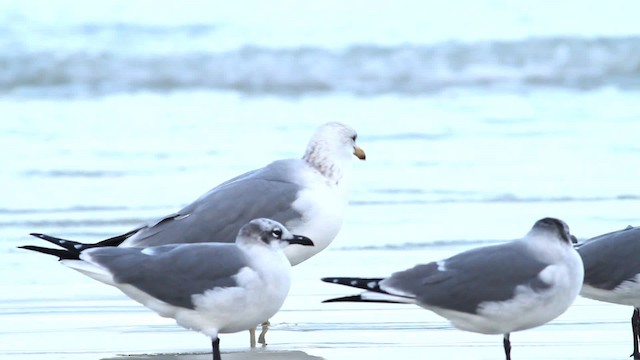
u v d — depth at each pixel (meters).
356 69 30.17
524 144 20.73
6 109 25.61
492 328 9.41
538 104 25.44
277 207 11.19
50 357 10.27
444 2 34.81
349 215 15.94
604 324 11.28
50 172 18.81
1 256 14.04
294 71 29.91
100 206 16.56
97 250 9.61
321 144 11.66
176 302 9.46
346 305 12.06
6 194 17.30
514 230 14.95
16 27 32.56
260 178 11.43
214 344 9.66
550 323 11.34
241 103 26.59
